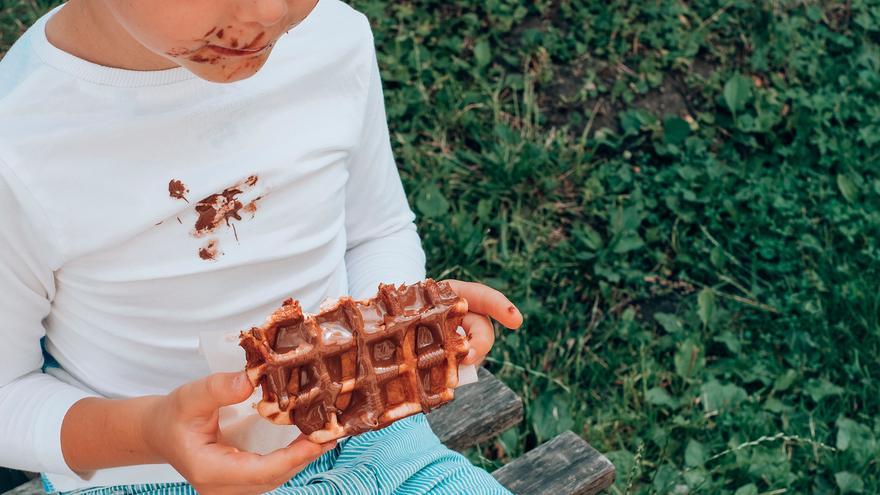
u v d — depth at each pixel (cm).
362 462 150
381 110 164
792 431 290
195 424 118
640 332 312
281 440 139
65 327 141
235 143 138
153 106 131
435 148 354
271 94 141
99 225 130
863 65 410
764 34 409
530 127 363
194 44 111
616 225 337
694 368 298
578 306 319
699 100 390
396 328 120
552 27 402
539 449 216
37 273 131
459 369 139
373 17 387
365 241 176
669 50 400
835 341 312
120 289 136
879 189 356
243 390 113
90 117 128
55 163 126
